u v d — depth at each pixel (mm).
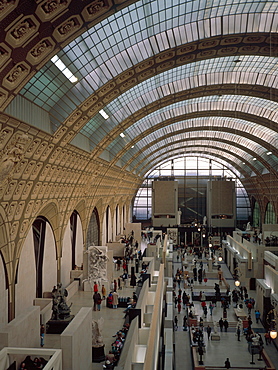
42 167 22406
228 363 26297
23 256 23406
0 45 12594
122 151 44500
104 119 30891
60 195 28438
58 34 14539
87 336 16312
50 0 12398
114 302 25484
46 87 19656
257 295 38312
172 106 43156
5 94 14805
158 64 25172
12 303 21172
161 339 25859
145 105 34750
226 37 23953
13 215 20562
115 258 47469
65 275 33188
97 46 20922
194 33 23344
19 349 13445
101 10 14867
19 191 20328
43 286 27078
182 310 39438
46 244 27844
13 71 14188
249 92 36656
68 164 27219
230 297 42344
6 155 17188
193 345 29875
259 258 46688
